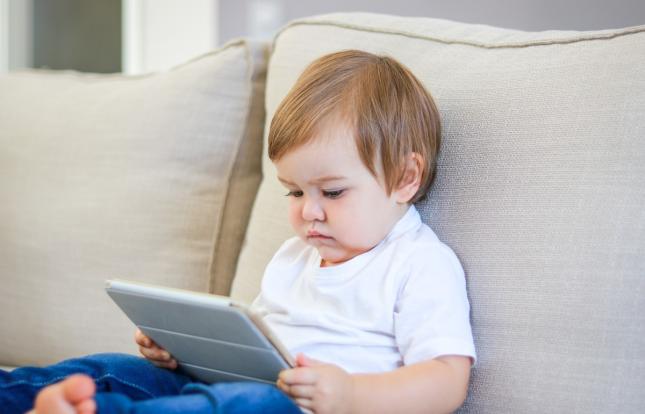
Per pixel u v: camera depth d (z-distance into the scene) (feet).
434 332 2.87
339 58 3.31
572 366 2.81
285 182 3.17
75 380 2.30
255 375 2.85
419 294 2.97
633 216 2.83
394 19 3.85
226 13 8.30
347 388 2.64
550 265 2.93
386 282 3.06
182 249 4.21
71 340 4.27
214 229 4.26
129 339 4.18
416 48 3.63
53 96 4.79
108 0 9.07
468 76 3.38
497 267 3.05
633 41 3.08
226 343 2.72
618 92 2.99
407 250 3.09
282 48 4.09
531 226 3.02
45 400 2.28
